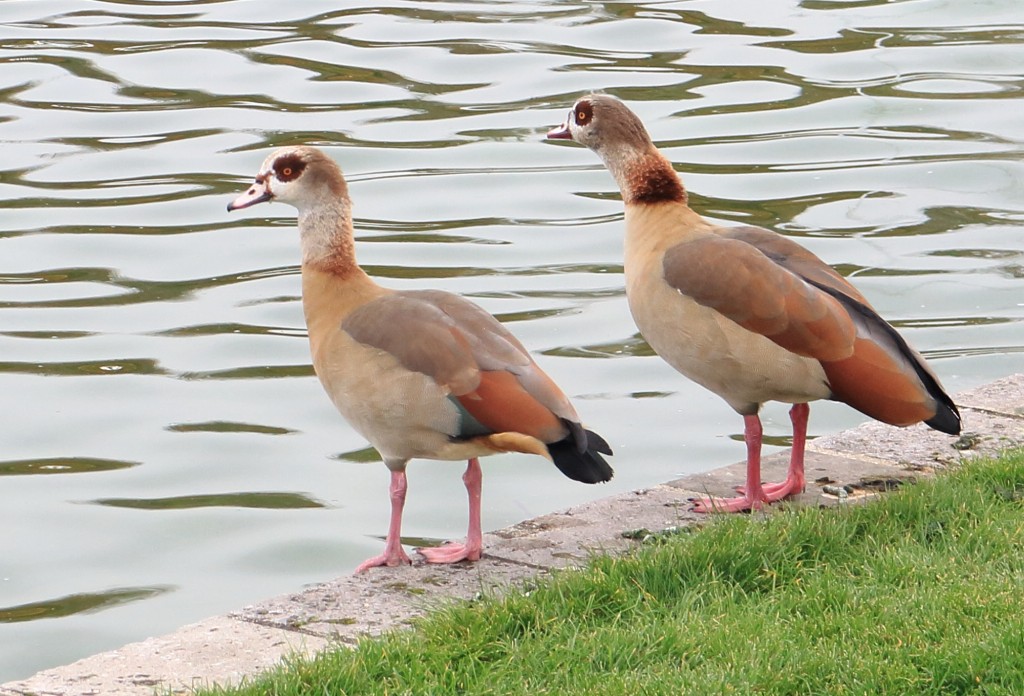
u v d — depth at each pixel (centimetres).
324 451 1405
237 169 2164
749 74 2581
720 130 2317
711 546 933
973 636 800
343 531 1257
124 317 1695
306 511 1291
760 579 909
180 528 1262
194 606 1141
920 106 2416
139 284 1794
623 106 1165
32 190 2088
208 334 1652
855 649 802
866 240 1898
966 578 880
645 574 907
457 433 953
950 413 1032
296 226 2003
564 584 892
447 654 816
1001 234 1911
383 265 1836
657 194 1153
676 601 887
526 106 2430
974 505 990
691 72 2595
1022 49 2711
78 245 1905
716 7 3042
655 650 814
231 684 796
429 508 1298
